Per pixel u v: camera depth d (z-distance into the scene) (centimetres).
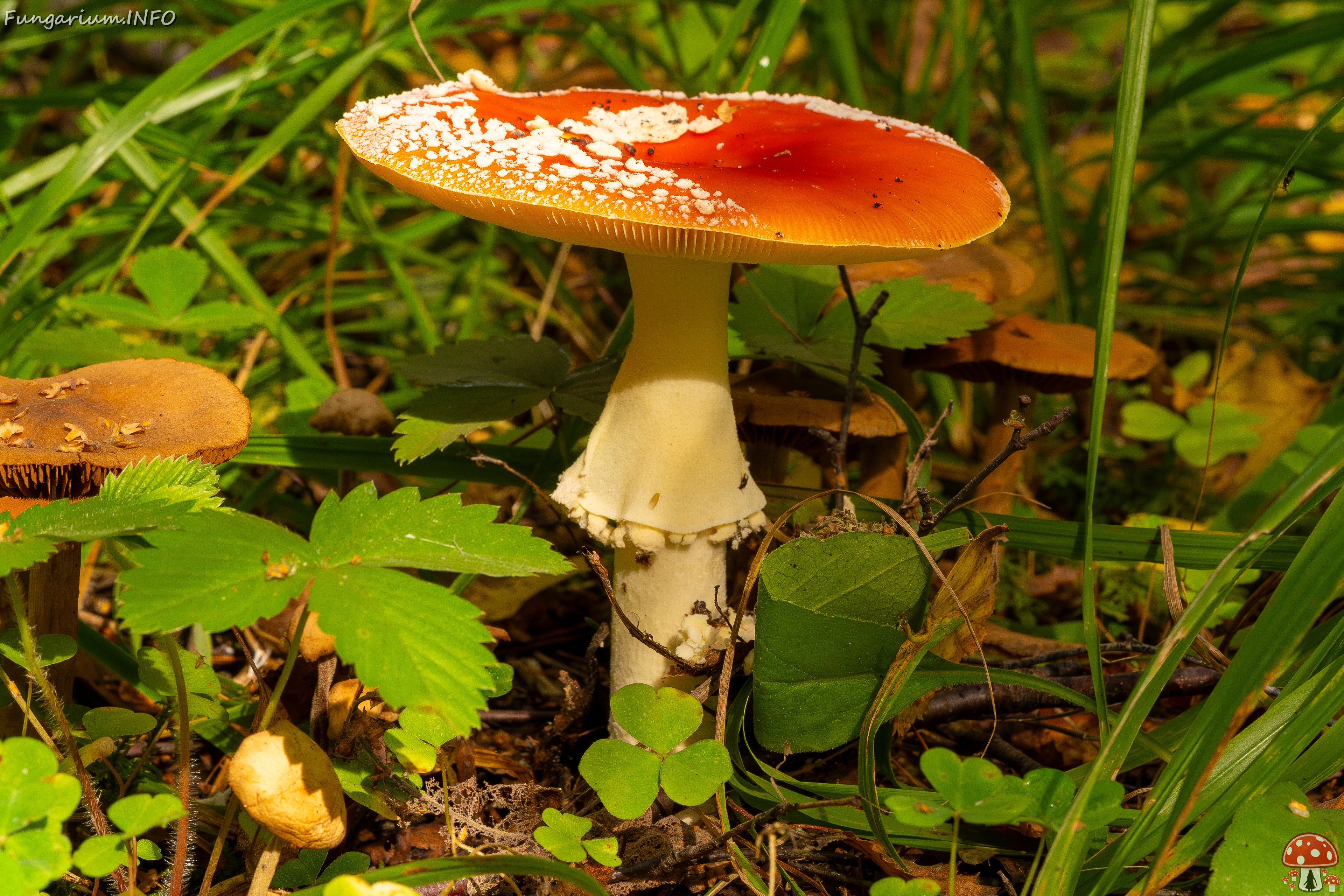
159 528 35
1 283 55
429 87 41
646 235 36
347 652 33
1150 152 76
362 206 68
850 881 39
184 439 38
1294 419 62
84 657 45
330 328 58
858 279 51
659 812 41
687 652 41
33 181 57
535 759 43
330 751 38
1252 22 105
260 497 51
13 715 39
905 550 39
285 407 63
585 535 49
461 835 38
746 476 41
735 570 46
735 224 36
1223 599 36
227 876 39
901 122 42
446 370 46
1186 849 36
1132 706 35
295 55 58
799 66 81
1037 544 44
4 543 34
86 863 33
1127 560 43
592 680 42
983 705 43
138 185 65
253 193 68
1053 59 108
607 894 36
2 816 33
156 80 51
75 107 64
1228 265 75
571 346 70
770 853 36
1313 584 34
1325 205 94
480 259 67
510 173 36
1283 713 38
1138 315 70
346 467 47
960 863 40
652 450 40
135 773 39
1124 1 85
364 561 34
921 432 48
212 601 33
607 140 39
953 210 38
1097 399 38
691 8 94
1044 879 34
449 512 35
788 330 48
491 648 47
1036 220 82
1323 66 83
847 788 39
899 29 85
